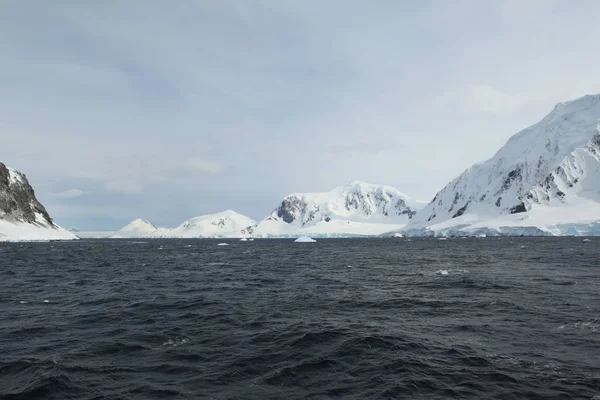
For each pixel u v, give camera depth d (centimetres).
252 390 1219
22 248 10962
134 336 1823
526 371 1352
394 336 1788
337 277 4222
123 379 1305
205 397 1165
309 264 6075
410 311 2366
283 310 2419
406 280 3872
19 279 4072
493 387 1221
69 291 3219
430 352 1566
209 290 3284
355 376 1326
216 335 1839
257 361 1479
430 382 1265
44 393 1182
